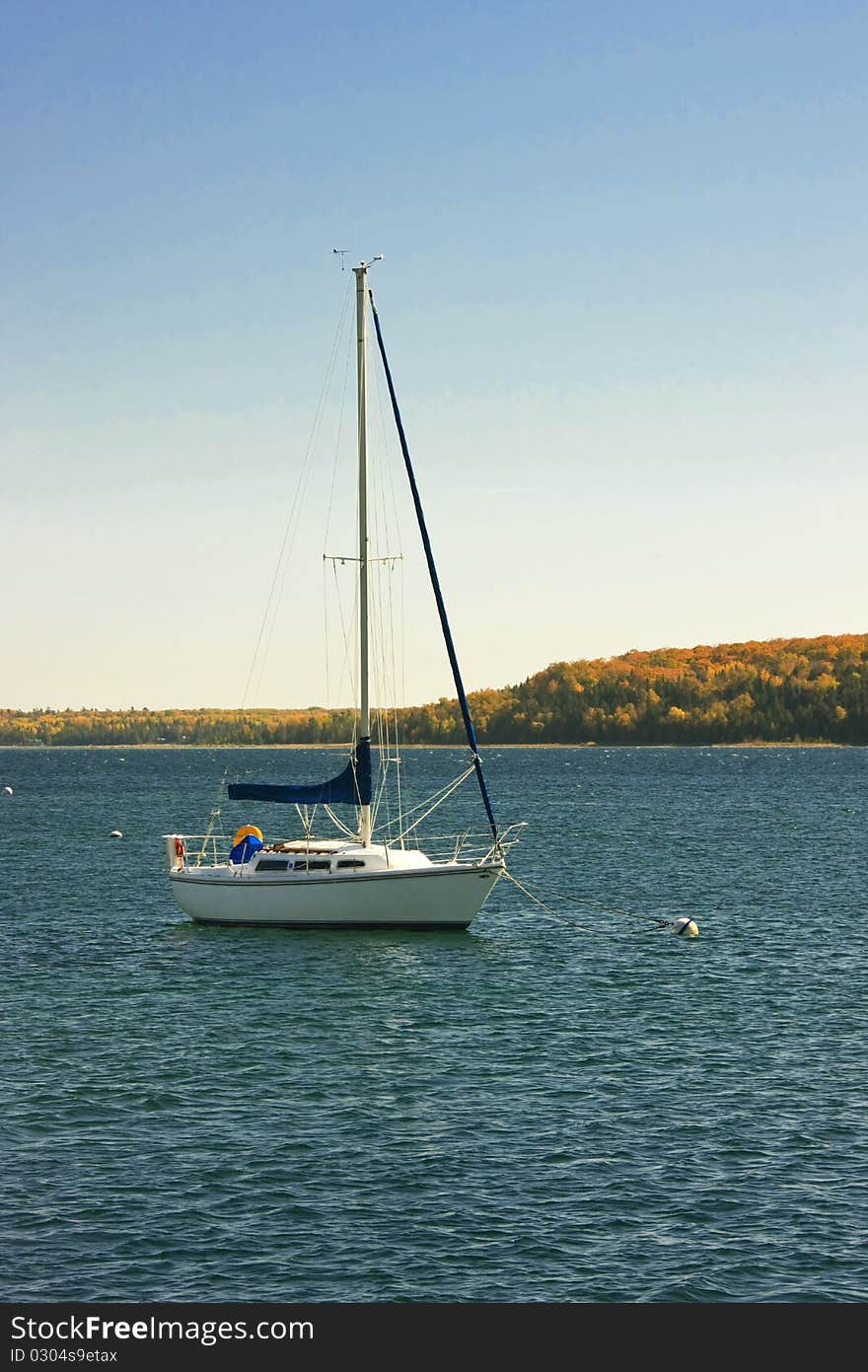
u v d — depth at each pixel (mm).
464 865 45188
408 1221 22219
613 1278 20438
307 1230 21875
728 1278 20438
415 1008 36719
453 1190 23469
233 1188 23531
